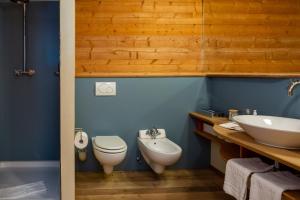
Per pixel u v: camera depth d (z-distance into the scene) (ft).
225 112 10.17
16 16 11.30
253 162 6.15
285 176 5.33
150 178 10.45
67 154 8.06
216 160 11.02
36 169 11.54
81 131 10.32
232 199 8.77
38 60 11.59
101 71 10.95
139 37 11.02
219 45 10.97
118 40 10.93
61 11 7.80
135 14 10.93
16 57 11.43
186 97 11.31
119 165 11.11
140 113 11.12
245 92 8.87
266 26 9.21
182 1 11.09
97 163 11.00
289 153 4.87
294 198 4.49
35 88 11.67
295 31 7.48
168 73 11.16
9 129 11.66
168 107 11.25
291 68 7.61
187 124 11.37
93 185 9.75
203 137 11.31
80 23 10.71
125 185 9.78
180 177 10.58
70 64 7.91
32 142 11.82
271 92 7.61
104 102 10.94
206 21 11.10
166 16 11.08
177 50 11.21
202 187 9.67
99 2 10.73
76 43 10.75
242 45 10.42
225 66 10.93
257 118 6.45
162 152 8.77
